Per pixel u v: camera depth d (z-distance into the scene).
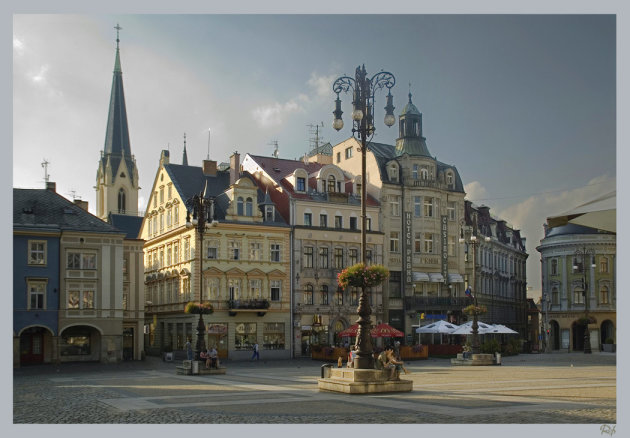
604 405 21.50
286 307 67.94
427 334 75.38
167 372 45.44
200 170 74.75
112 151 147.00
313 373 42.69
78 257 56.72
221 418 19.28
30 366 53.62
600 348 92.81
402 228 75.56
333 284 70.88
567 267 95.56
